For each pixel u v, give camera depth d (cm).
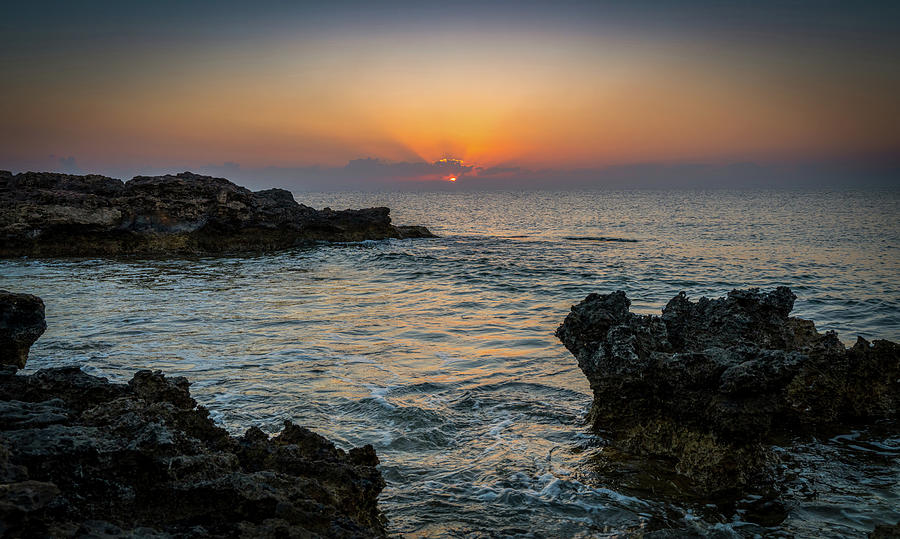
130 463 545
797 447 957
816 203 13600
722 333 1065
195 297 2269
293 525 529
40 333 872
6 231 3431
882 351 1095
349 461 727
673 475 850
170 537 483
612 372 970
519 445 949
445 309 2058
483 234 6019
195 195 4044
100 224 3662
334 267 3231
